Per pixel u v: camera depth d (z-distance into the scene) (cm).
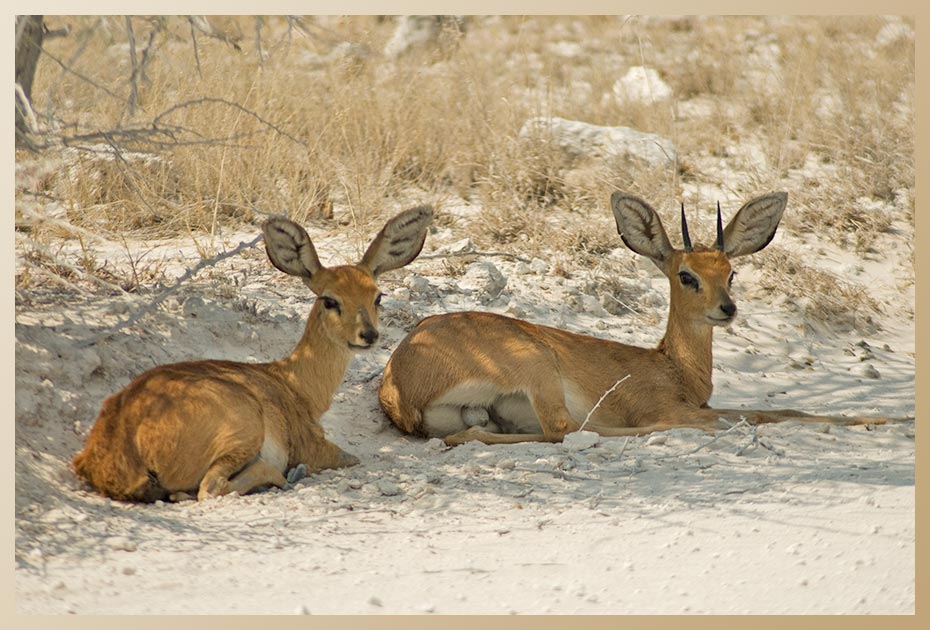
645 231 1227
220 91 1748
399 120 1920
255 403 969
